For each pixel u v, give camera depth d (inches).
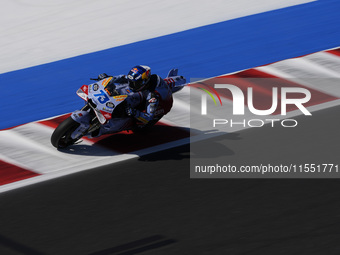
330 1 2477.9
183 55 2084.2
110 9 2591.0
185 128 1512.1
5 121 1724.9
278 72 1828.2
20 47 2289.6
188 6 2561.5
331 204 1117.1
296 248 987.3
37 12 2613.2
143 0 2672.2
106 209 1165.7
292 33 2185.0
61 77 2006.6
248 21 2336.4
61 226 1121.4
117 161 1362.0
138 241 1050.7
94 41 2287.2
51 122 1627.7
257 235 1035.3
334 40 2086.6
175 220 1106.1
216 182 1229.1
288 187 1189.7
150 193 1210.6
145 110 1422.2
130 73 1357.0
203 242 1029.2
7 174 1341.0
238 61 1987.0
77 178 1298.0
